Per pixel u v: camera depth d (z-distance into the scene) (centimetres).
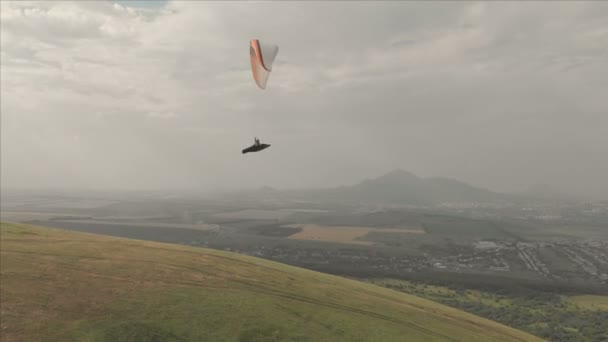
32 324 3362
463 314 6531
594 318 10781
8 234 6297
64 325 3434
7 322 3328
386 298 6269
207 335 3644
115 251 5981
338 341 3897
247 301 4488
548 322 10312
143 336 3472
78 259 5262
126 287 4425
